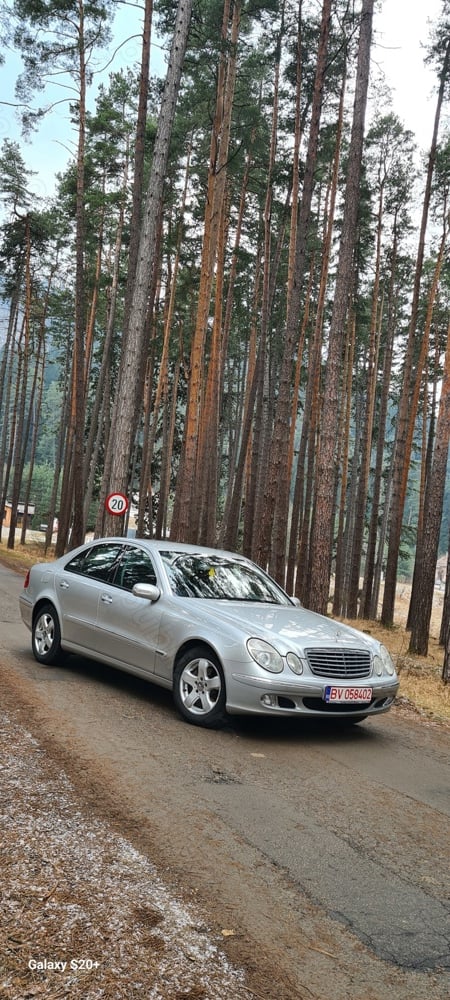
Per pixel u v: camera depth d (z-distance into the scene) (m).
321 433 13.75
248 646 5.87
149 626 6.72
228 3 20.06
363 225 27.94
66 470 35.72
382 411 29.50
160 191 14.95
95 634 7.36
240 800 4.42
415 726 7.63
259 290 33.38
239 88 23.39
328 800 4.65
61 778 4.37
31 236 36.53
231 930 2.89
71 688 6.96
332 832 4.10
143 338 15.31
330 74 20.27
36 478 94.44
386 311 36.50
